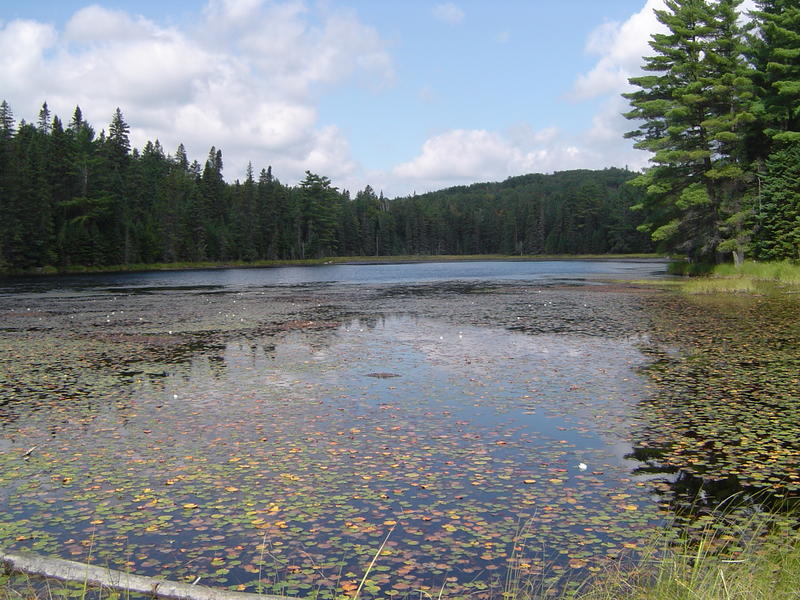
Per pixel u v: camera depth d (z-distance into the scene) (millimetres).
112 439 9305
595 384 12453
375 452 8570
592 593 4746
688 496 6914
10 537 6102
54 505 6906
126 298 36812
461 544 5867
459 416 10320
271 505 6828
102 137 100500
